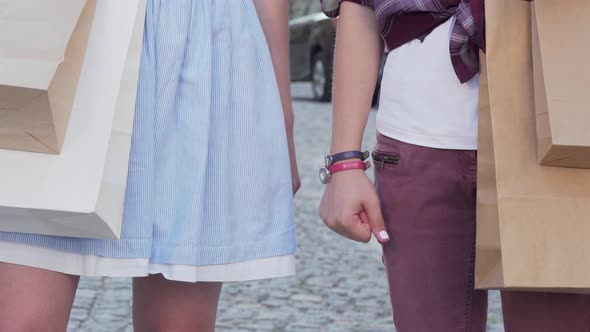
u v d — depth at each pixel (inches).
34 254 108.8
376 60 118.7
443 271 114.4
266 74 118.7
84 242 109.4
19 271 109.2
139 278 118.7
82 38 102.2
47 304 109.7
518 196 97.3
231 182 115.5
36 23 94.7
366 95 118.3
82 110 101.8
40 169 99.7
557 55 95.3
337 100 118.7
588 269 96.6
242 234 115.8
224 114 114.7
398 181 114.4
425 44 111.8
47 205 99.3
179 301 118.0
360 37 118.4
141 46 106.6
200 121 112.7
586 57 95.3
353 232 115.9
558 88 94.6
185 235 111.7
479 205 101.7
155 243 111.9
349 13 119.0
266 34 125.3
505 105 99.3
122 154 103.4
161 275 117.3
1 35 94.1
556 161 96.5
